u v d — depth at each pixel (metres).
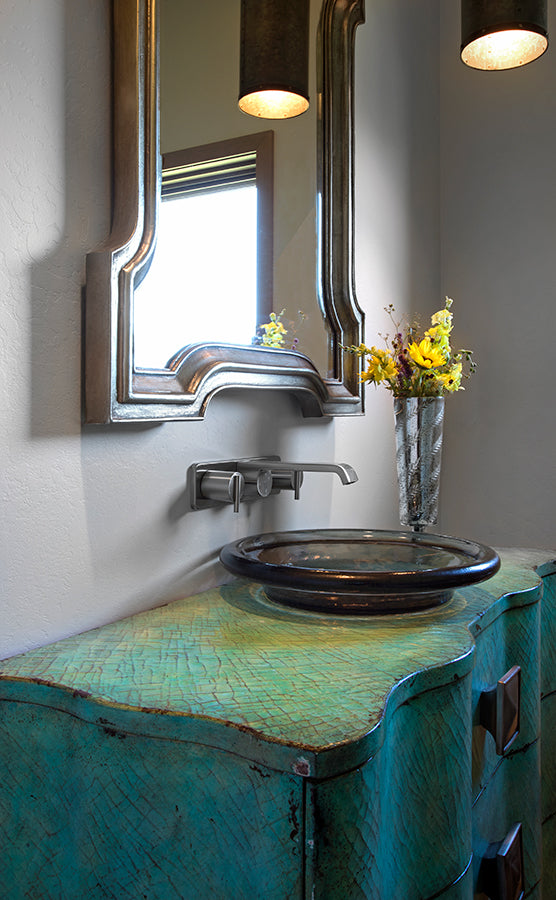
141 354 0.98
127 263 0.93
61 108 0.89
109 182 0.97
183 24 1.08
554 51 2.02
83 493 0.93
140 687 0.74
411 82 2.00
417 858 0.79
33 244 0.85
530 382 2.07
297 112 1.36
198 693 0.73
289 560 1.15
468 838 0.89
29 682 0.77
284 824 0.62
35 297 0.86
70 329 0.90
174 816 0.69
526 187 2.06
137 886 0.71
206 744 0.67
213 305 1.14
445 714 0.84
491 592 1.17
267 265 1.29
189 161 1.09
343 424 1.62
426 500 1.53
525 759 1.23
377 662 0.82
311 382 1.38
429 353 1.50
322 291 1.48
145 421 0.96
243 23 1.21
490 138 2.12
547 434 2.05
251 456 1.29
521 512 2.09
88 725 0.73
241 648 0.87
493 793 1.09
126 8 0.95
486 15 1.35
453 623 0.98
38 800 0.78
